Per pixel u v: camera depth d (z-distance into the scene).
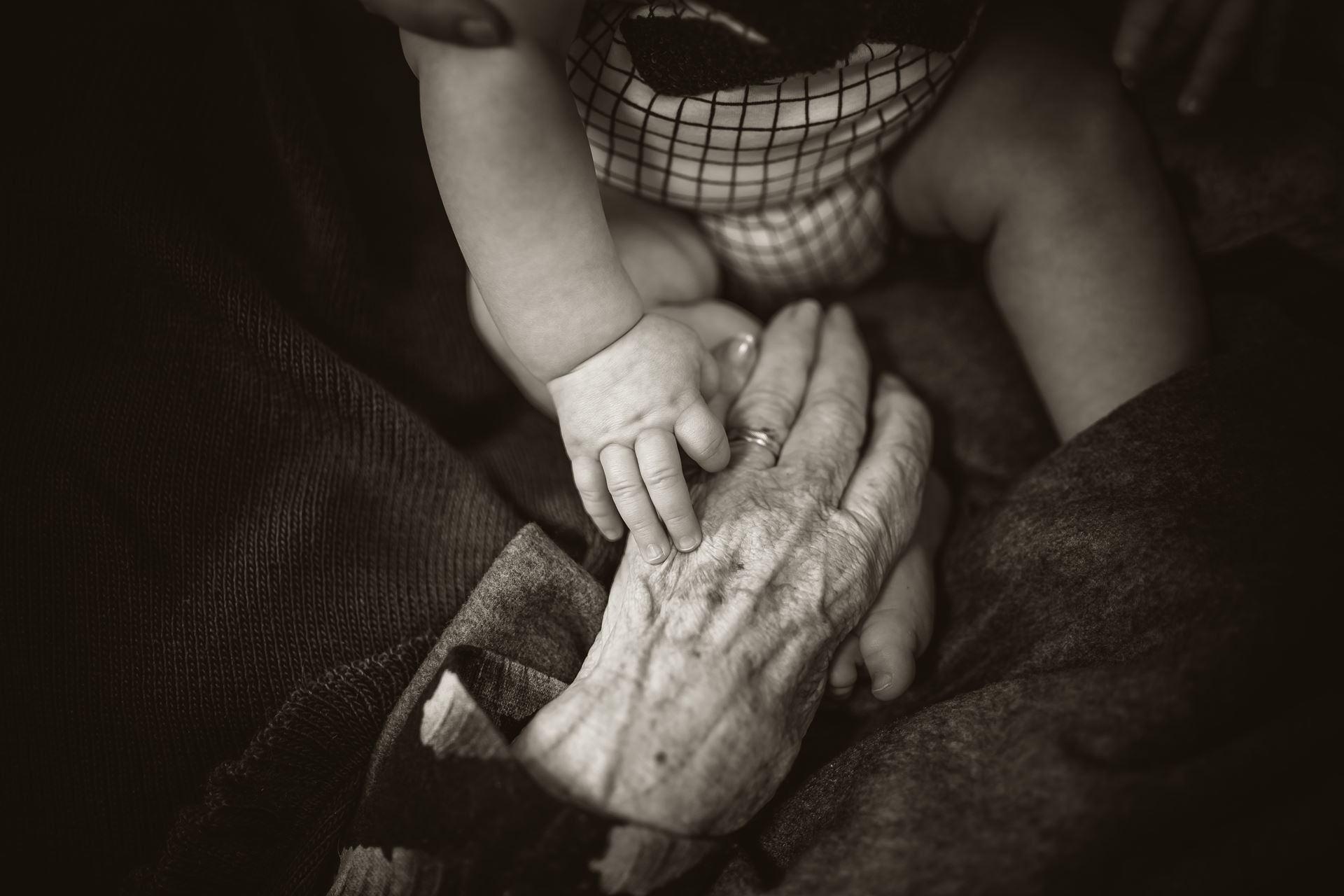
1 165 0.47
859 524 0.45
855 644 0.45
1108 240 0.50
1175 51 0.54
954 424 0.56
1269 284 0.54
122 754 0.42
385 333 0.52
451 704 0.37
